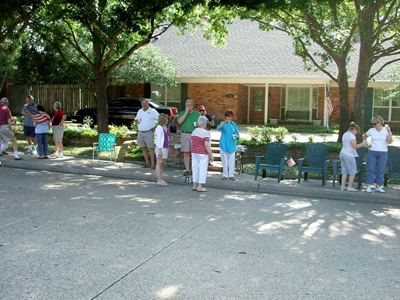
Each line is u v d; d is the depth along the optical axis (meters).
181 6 12.40
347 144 9.00
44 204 7.67
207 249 5.44
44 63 23.83
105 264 4.83
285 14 14.45
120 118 21.64
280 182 9.97
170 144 11.87
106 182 10.14
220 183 9.87
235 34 28.22
